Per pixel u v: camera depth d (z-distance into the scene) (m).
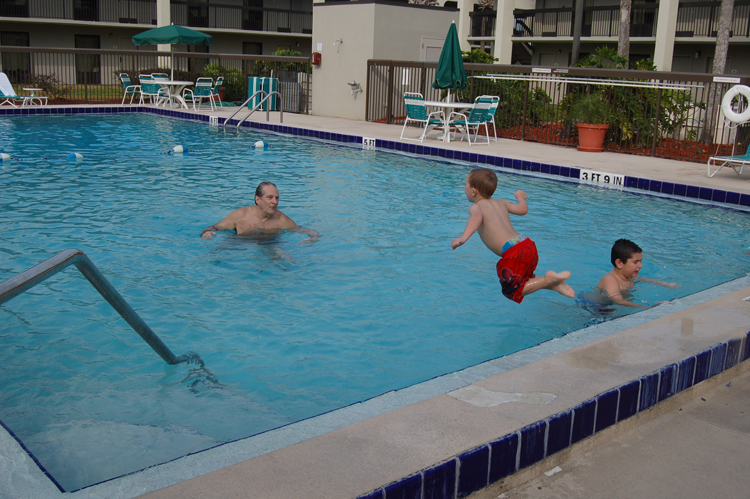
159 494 1.76
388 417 2.22
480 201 4.24
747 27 23.98
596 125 11.37
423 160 10.83
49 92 19.27
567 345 3.08
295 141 12.92
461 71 12.73
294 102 18.30
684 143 11.34
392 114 16.22
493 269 5.02
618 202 7.91
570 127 12.54
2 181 7.89
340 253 5.28
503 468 2.11
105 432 2.64
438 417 2.22
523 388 2.47
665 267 5.24
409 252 5.39
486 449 2.04
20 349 3.42
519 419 2.22
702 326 3.22
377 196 7.64
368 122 15.97
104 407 2.85
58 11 30.39
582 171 9.39
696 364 2.83
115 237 5.52
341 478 1.85
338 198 7.45
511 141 13.04
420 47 16.88
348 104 16.80
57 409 2.82
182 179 8.40
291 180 8.53
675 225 6.76
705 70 25.77
